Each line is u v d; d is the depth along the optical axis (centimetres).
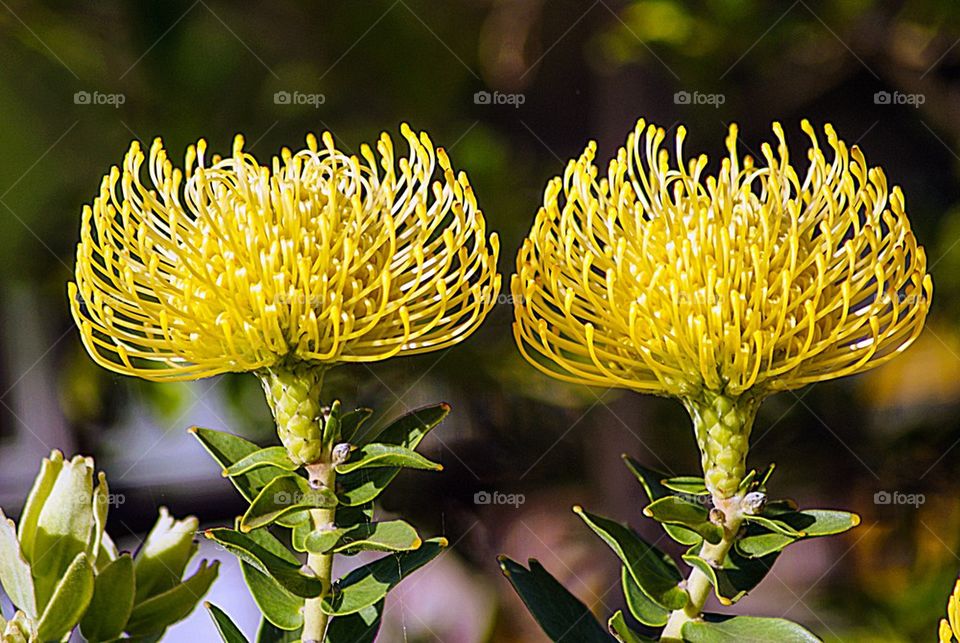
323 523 72
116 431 101
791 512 73
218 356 71
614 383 71
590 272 71
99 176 97
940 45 105
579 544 100
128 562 74
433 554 72
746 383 71
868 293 71
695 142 108
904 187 109
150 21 98
